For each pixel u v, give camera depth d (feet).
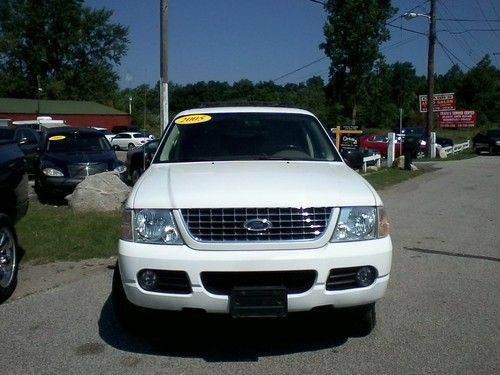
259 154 19.15
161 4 44.68
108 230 29.99
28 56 243.40
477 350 15.47
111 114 214.90
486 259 25.39
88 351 15.55
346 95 165.78
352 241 14.67
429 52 105.91
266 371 14.30
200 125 20.36
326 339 16.30
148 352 15.49
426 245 28.19
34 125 134.82
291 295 14.19
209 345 15.97
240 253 14.06
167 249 14.26
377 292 14.85
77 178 42.80
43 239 27.91
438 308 18.84
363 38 159.02
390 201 44.04
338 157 19.60
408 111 261.85
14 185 22.03
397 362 14.75
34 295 20.21
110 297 19.97
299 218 14.40
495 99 300.61
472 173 69.00
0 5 241.35
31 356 15.21
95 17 249.75
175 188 15.31
